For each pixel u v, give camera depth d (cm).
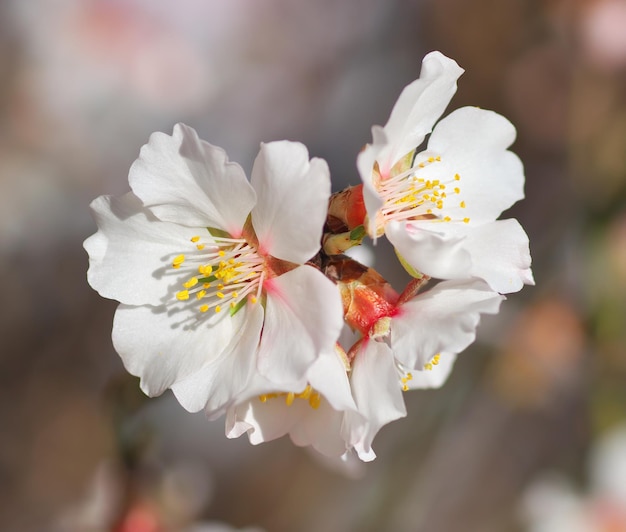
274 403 26
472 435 49
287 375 25
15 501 48
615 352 42
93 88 54
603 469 42
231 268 26
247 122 58
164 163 26
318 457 30
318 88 59
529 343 43
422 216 27
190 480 34
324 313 25
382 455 46
